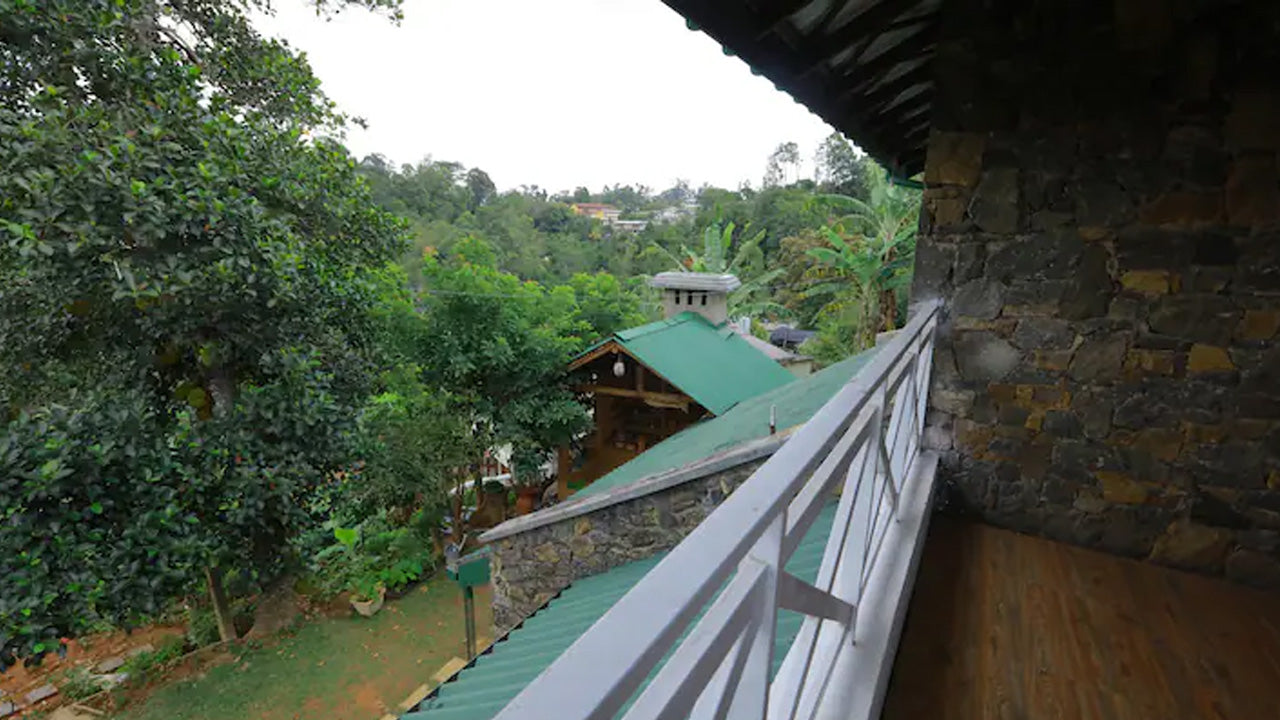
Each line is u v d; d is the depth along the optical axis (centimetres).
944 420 268
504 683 252
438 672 642
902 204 1045
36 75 420
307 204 573
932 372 265
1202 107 212
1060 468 251
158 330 470
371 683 625
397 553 842
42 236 384
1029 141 235
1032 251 242
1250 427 222
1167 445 235
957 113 243
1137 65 217
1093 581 225
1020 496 260
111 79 453
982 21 234
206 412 567
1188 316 225
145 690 613
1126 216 227
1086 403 244
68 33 419
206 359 505
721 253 1497
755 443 326
